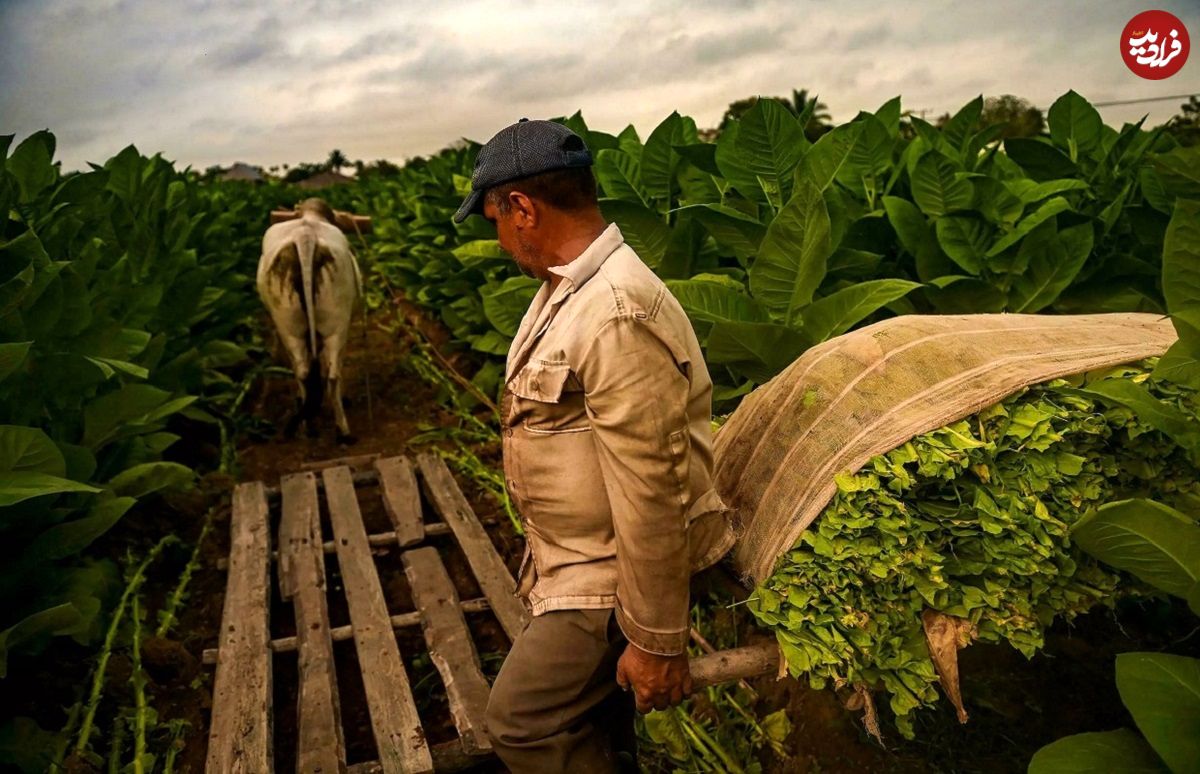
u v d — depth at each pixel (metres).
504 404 1.68
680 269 3.74
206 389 5.88
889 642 1.76
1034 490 1.76
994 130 4.43
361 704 2.88
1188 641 2.66
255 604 3.05
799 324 2.96
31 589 2.73
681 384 1.48
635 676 1.59
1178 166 1.96
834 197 3.30
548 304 1.58
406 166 12.94
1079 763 1.59
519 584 1.89
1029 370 1.85
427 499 4.24
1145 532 1.56
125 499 2.82
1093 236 3.31
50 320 2.97
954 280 3.18
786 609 1.77
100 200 4.32
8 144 3.07
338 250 5.03
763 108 3.24
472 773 2.45
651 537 1.47
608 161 3.88
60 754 2.43
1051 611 1.82
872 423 1.84
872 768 2.43
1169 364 1.70
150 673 2.92
